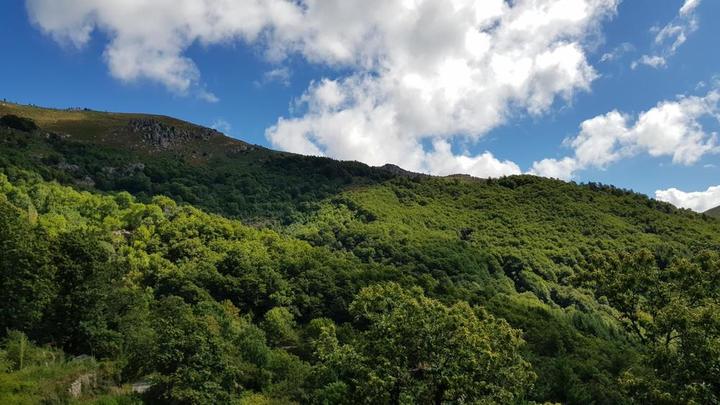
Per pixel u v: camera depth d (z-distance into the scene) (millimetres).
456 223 124000
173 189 119438
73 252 35250
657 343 17016
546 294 88875
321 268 69375
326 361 21859
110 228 70750
